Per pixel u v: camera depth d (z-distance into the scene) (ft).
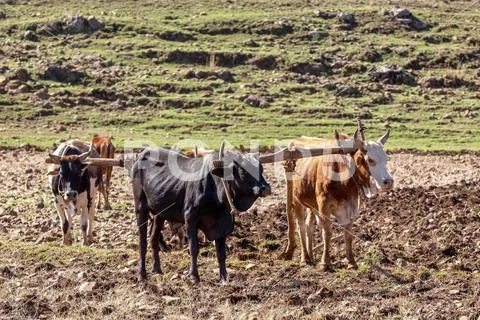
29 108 171.63
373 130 166.40
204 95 186.29
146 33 223.92
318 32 228.84
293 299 41.98
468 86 204.74
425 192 83.66
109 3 252.62
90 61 202.18
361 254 55.98
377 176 49.73
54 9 244.42
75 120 167.22
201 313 39.60
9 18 232.32
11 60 199.31
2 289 43.57
